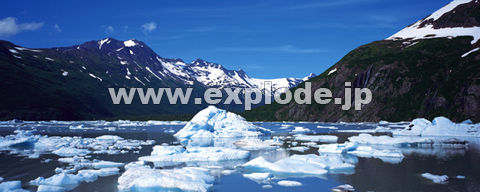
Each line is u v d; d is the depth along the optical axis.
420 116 78.44
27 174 19.19
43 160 24.23
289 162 21.22
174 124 100.44
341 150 28.42
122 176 16.83
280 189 16.05
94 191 15.49
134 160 24.45
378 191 15.45
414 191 15.39
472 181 17.34
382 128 58.94
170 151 26.78
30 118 119.00
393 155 26.41
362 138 38.47
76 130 63.88
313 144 35.88
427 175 18.61
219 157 25.22
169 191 15.53
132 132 58.03
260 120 112.44
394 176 18.81
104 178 18.23
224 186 16.70
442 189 15.68
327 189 15.98
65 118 133.62
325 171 19.73
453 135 45.75
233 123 50.47
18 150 30.27
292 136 48.06
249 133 48.19
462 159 24.72
